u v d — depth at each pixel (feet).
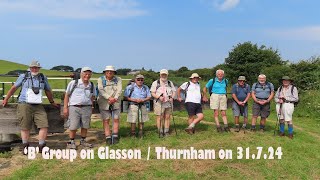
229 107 62.80
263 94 43.50
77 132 43.34
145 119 39.47
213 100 42.75
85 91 34.65
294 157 35.12
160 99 39.24
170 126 45.50
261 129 44.80
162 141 37.50
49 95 35.35
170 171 29.58
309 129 54.65
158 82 39.81
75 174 28.58
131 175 28.60
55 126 36.29
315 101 72.84
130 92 38.73
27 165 30.73
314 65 86.17
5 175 28.73
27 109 33.19
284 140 40.63
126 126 45.62
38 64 33.50
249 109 72.69
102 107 36.27
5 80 114.32
